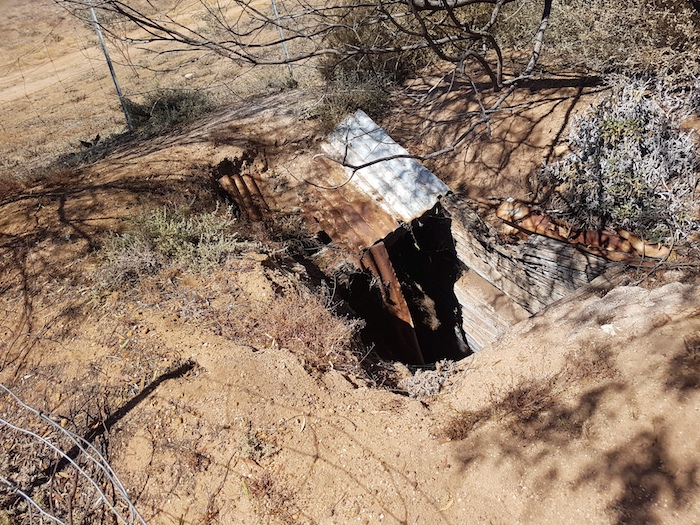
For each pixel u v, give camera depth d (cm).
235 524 303
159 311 446
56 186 654
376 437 336
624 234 480
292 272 527
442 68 832
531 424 318
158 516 314
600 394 318
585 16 615
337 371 396
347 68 848
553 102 623
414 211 606
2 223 586
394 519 289
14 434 363
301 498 309
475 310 633
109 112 1194
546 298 543
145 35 1670
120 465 340
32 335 446
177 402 368
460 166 664
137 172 658
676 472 264
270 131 758
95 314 451
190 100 899
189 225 525
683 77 543
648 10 563
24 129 1176
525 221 552
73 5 416
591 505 266
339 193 669
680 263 417
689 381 300
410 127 761
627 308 380
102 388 385
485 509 282
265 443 338
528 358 382
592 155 521
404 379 425
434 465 312
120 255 496
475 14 772
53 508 322
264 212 666
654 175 483
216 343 410
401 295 604
